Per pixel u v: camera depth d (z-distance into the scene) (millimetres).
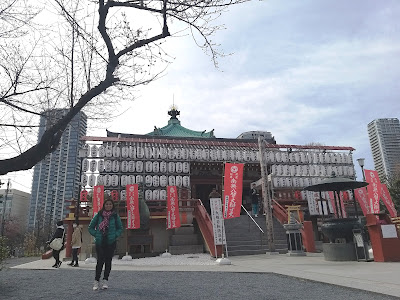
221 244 12711
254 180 26953
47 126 5016
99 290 6094
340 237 10750
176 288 6316
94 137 22141
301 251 13359
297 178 24234
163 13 5352
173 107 36938
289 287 6234
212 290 6043
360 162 17344
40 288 6535
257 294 5578
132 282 7234
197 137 29547
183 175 22703
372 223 9773
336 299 4969
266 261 11469
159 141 24109
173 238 16656
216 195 13570
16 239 43688
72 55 5270
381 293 5047
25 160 4551
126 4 5352
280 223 18469
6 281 7691
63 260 15133
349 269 8125
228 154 24234
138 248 16844
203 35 5988
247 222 18406
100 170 21234
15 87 4855
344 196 22484
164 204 21969
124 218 16766
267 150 25562
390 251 9359
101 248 6305
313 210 21484
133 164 21938
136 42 5461
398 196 27578
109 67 5285
